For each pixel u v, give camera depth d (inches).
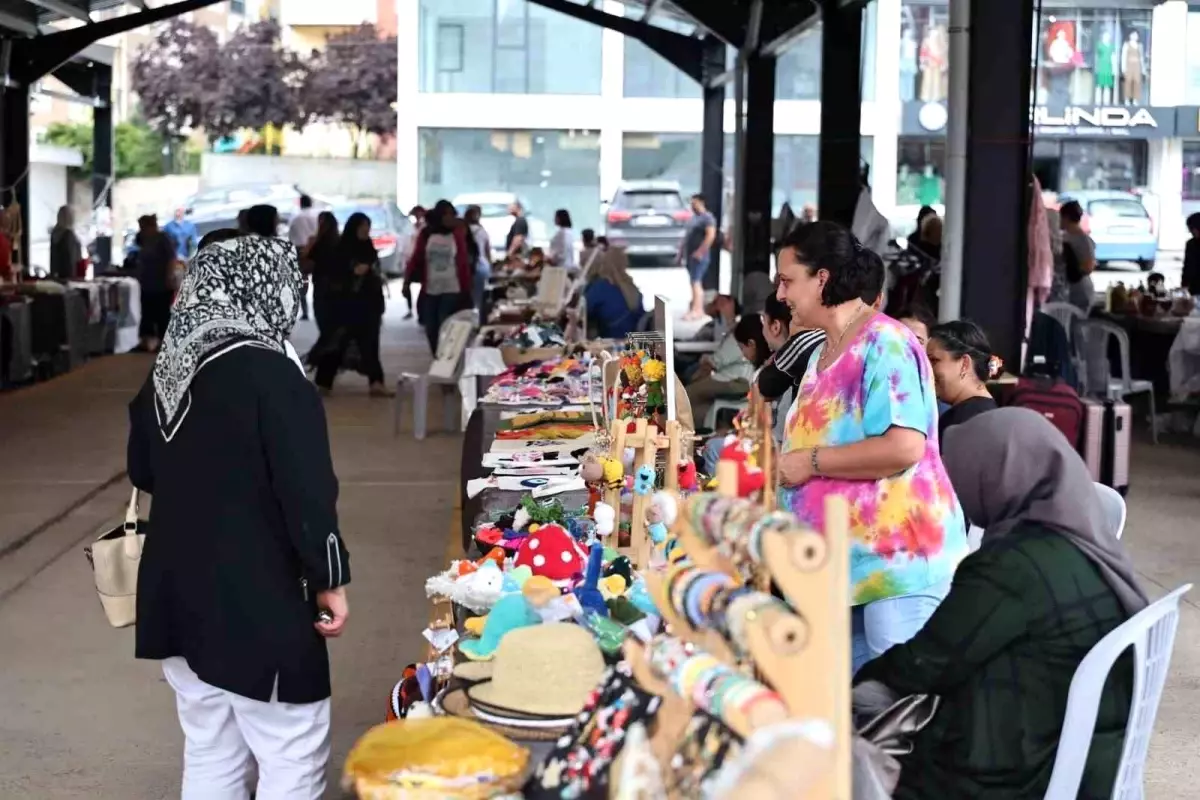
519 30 1277.1
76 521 333.1
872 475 136.9
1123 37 1116.5
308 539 126.3
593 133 1296.8
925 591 138.7
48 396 546.6
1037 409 312.8
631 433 164.2
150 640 131.7
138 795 179.0
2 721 203.6
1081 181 1154.0
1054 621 118.6
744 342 258.5
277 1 1860.2
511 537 162.7
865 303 143.3
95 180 968.9
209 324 129.6
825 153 561.6
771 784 69.9
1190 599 265.9
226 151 1706.4
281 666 128.7
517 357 389.4
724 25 687.1
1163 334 482.6
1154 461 404.5
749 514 85.0
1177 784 180.4
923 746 122.9
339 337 539.5
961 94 349.7
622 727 89.9
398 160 1286.9
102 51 936.9
